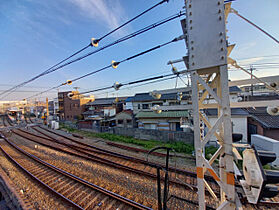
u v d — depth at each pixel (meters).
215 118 10.65
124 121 18.91
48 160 8.11
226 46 1.79
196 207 4.20
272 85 2.17
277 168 6.75
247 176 1.70
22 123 30.72
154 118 15.30
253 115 10.67
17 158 8.50
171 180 5.60
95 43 3.74
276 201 4.41
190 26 2.00
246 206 4.19
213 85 2.46
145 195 4.78
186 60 2.36
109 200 4.54
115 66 4.03
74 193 4.91
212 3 1.85
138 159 8.06
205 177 5.74
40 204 4.39
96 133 17.27
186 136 11.28
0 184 5.85
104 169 6.78
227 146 1.84
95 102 31.64
